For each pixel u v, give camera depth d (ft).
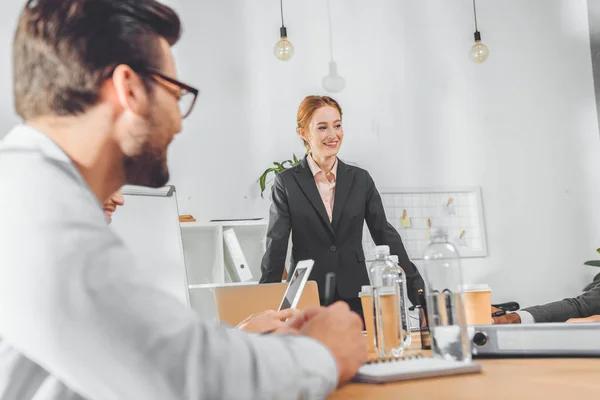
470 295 4.91
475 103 16.20
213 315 12.66
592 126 16.97
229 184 14.24
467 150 15.94
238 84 14.67
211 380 1.79
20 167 1.98
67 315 1.74
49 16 2.24
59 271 1.76
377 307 4.01
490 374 2.73
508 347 3.37
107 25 2.26
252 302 5.98
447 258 3.11
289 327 2.80
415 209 15.39
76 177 2.08
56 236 1.81
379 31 15.79
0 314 1.80
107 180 2.38
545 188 16.38
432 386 2.46
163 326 1.80
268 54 14.96
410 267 11.03
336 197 11.06
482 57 14.94
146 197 5.39
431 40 16.14
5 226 1.84
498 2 16.78
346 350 2.33
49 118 2.24
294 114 14.90
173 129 2.43
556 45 17.06
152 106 2.33
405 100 15.71
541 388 2.25
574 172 16.66
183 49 14.38
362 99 15.40
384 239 11.30
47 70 2.23
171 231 5.42
